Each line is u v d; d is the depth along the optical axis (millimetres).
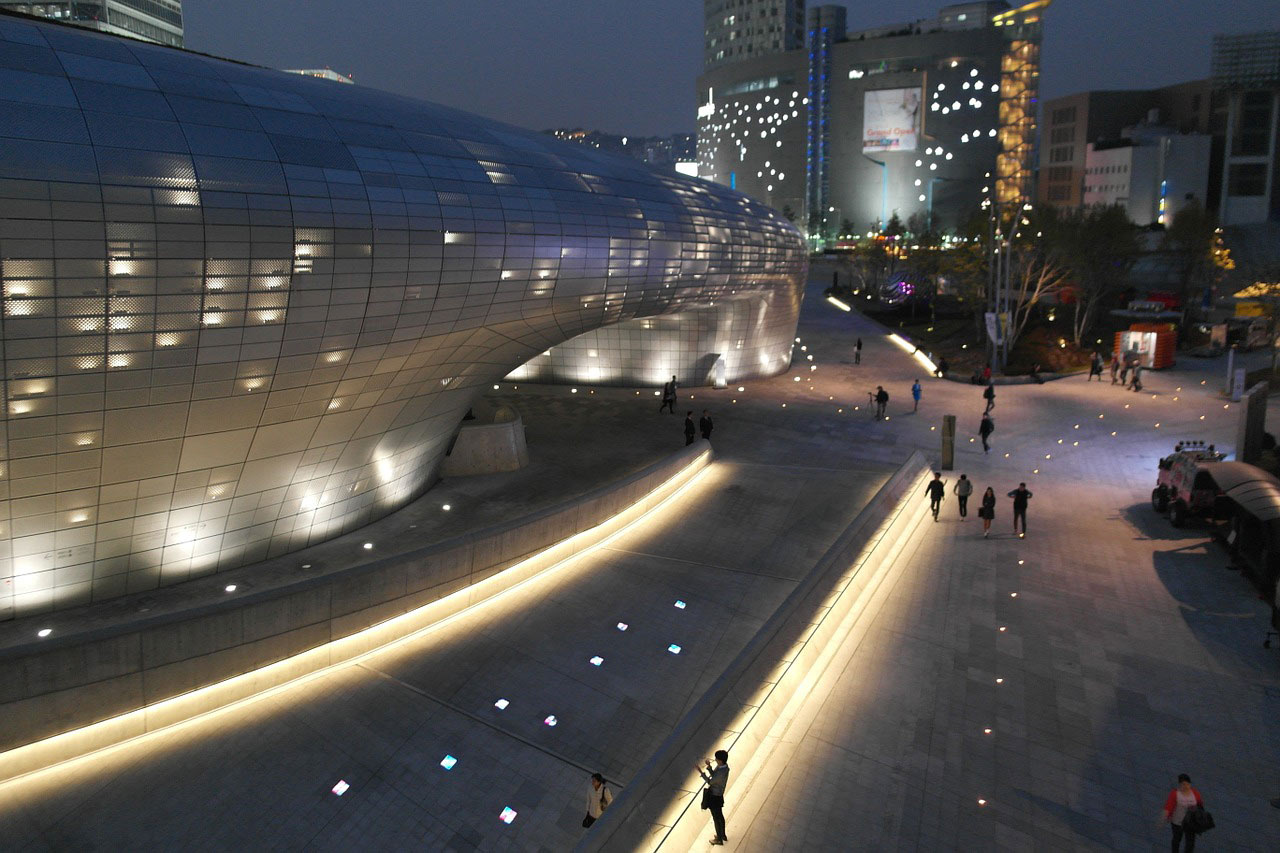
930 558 20656
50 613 14586
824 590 16828
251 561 17328
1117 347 45688
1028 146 117500
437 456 22766
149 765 11984
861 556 18984
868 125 120500
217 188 13047
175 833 10727
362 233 14961
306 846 10578
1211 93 117188
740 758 12352
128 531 14922
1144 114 130125
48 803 11156
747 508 23016
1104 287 54406
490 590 17453
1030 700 14266
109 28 102688
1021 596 18406
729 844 10961
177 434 14383
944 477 27047
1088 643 16234
